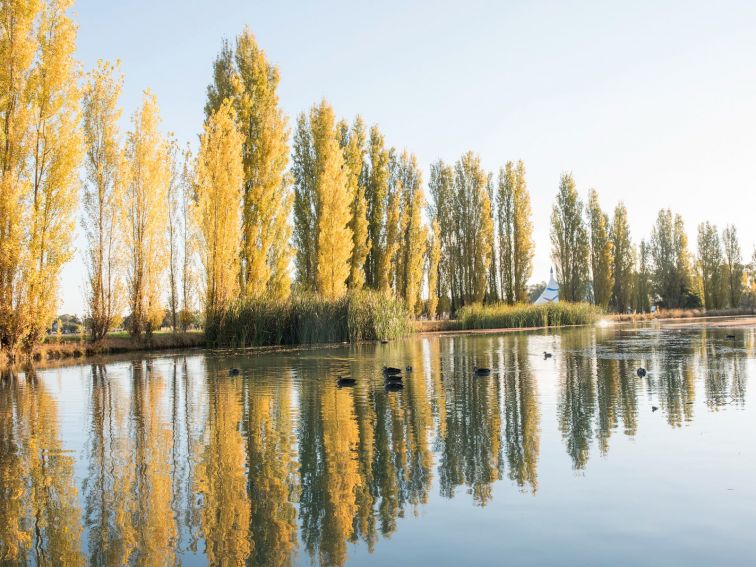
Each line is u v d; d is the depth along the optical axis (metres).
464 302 57.94
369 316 36.34
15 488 8.08
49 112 25.12
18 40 24.36
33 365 25.17
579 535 6.08
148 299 33.44
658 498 7.07
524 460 8.81
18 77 24.42
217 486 7.97
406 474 8.29
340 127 48.34
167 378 19.55
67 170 25.34
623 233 72.00
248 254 35.47
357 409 13.14
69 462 9.34
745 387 14.92
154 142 33.28
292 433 10.96
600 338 34.53
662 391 14.59
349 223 45.56
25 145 24.47
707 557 5.54
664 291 77.94
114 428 11.88
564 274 65.06
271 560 5.70
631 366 19.91
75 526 6.70
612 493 7.29
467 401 13.84
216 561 5.72
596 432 10.45
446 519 6.60
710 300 78.06
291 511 6.99
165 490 7.86
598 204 67.12
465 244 57.75
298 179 42.88
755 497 7.04
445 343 33.41
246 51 37.03
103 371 22.19
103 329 31.03
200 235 33.09
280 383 17.61
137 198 32.94
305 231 42.38
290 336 34.22
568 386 15.83
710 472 8.00
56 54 25.16
